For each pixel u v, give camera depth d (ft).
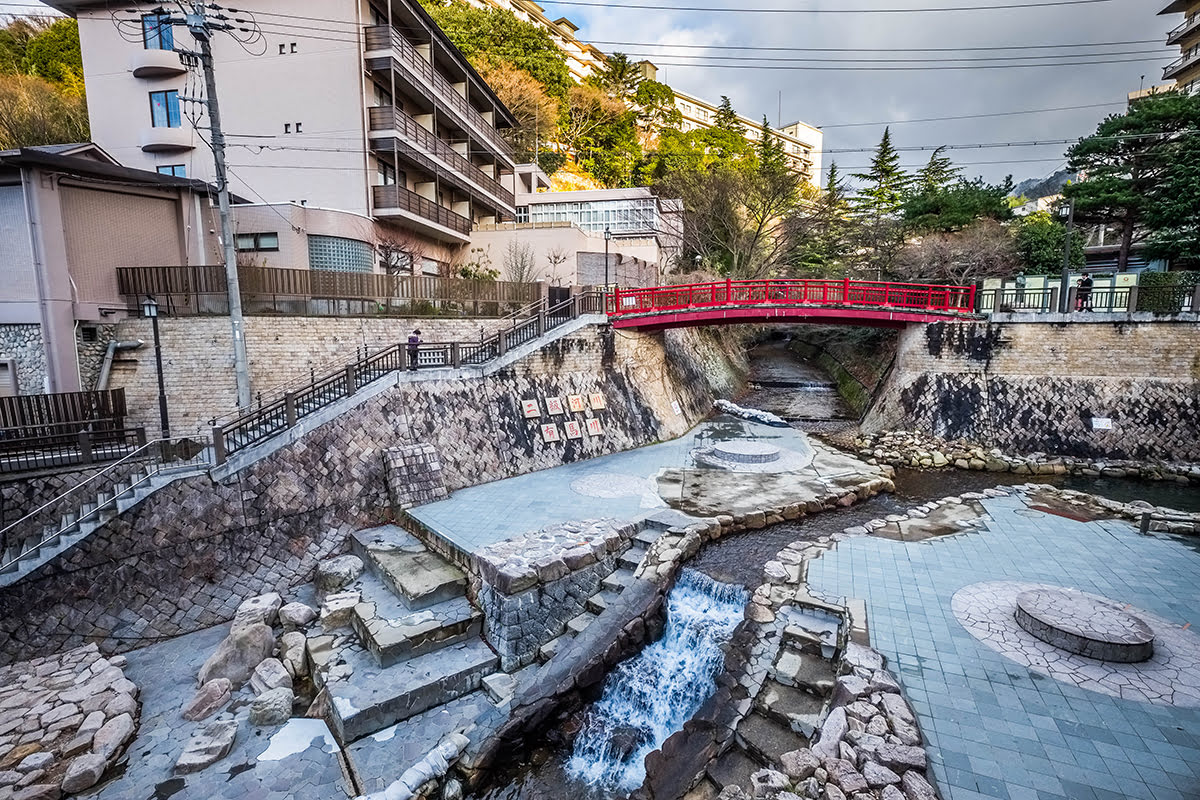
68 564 34.04
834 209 124.36
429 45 91.25
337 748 27.40
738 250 123.75
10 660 32.14
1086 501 49.37
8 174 49.93
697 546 40.70
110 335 54.44
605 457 64.39
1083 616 27.68
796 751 20.89
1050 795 18.30
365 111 77.10
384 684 29.60
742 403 101.40
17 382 51.13
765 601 32.32
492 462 55.11
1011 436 68.39
